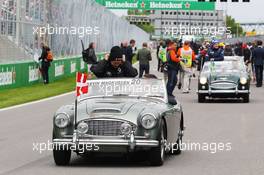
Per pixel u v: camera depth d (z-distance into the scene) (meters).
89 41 62.81
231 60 31.53
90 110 13.16
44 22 44.12
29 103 29.47
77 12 55.53
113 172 12.45
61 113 13.15
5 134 18.75
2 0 35.59
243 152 15.24
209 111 26.11
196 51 55.75
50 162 13.80
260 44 42.03
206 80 30.30
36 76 41.38
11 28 37.09
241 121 22.30
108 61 15.71
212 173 12.36
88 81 14.73
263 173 12.35
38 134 18.72
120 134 12.85
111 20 82.25
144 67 40.59
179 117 15.18
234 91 30.08
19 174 12.28
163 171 12.58
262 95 35.12
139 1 107.94
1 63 34.97
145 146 12.88
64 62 48.66
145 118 12.92
